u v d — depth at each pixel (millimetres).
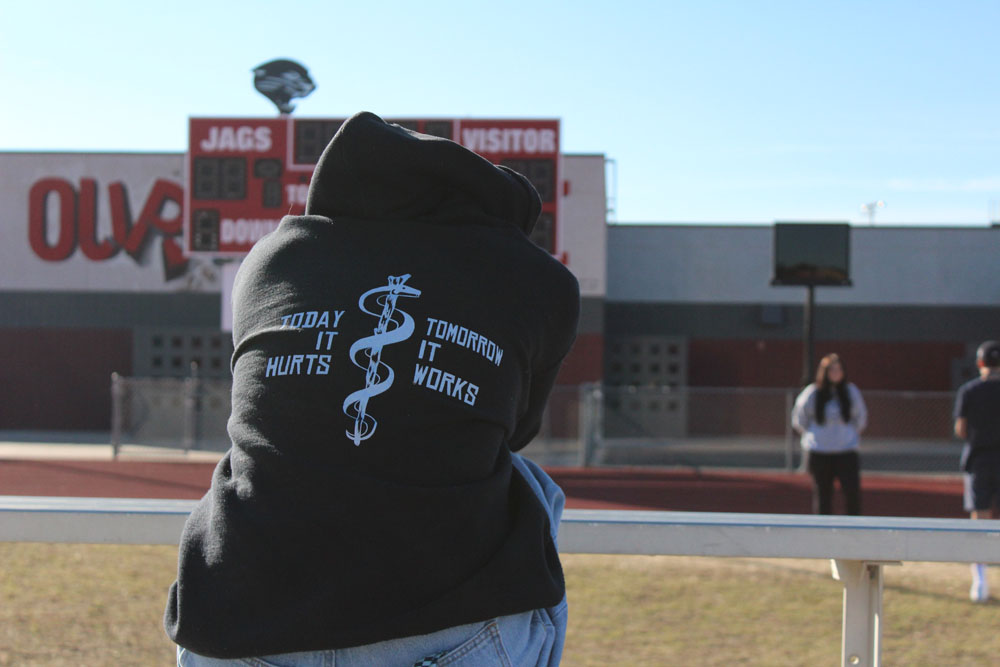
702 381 23547
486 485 1354
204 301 21547
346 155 1466
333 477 1287
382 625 1248
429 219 1491
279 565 1273
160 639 4535
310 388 1333
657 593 5684
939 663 4461
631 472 15391
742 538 1971
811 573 6230
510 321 1424
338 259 1444
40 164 21547
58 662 4152
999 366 6957
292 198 16328
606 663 4352
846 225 15266
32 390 21500
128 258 21594
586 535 1989
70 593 5402
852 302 23625
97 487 13039
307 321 1387
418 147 1463
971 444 6910
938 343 23516
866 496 13273
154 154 21547
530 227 1642
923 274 23641
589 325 20828
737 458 18078
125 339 21562
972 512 6953
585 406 15828
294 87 19469
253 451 1347
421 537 1287
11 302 21516
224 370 21484
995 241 23594
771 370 23500
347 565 1268
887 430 20562
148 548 6723
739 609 5355
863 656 2121
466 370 1365
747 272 23641
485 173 1508
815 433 8469
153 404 18578
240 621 1266
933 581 6184
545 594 1365
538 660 1379
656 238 23734
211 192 16359
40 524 1977
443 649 1291
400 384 1329
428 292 1397
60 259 21547
